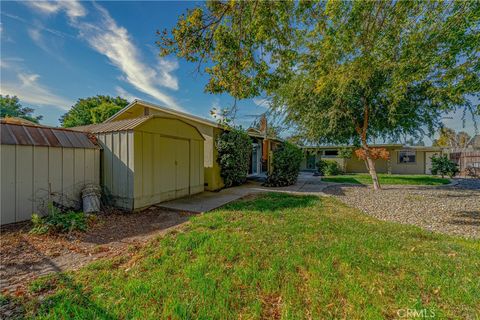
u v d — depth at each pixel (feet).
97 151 19.85
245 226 13.41
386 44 13.10
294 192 28.45
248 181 39.27
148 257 9.63
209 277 7.86
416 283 7.48
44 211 16.24
